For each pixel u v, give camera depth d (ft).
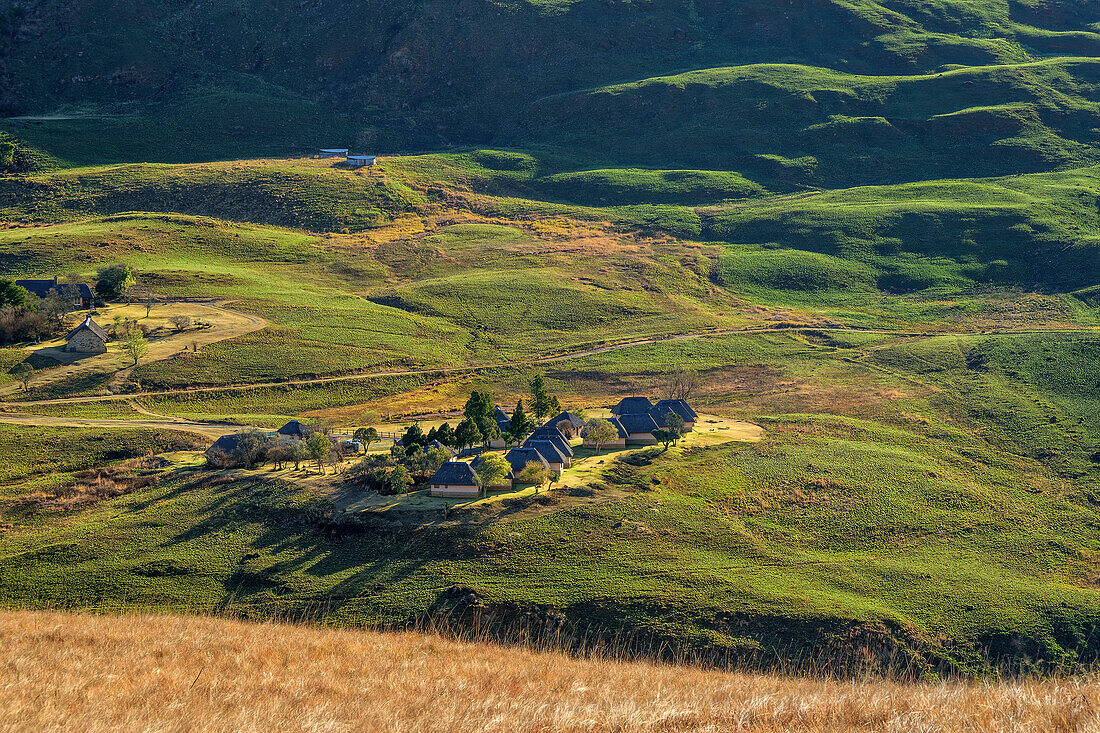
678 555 437.17
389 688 145.48
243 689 138.10
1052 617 407.03
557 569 414.62
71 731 112.78
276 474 522.88
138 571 422.41
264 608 388.57
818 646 368.89
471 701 133.28
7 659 158.20
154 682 142.92
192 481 522.47
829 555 469.16
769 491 531.91
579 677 165.37
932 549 488.02
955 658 376.27
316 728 115.14
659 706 126.72
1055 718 108.58
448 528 439.63
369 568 418.10
